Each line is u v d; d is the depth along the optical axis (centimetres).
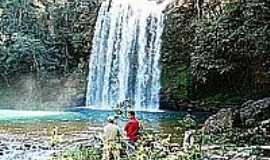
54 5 3553
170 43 3228
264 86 2934
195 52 2989
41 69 3447
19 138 1866
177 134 1895
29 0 3538
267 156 1488
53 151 1586
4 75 3409
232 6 2847
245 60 2902
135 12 3469
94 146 1426
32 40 3459
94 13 3544
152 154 1272
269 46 2761
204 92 3053
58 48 3512
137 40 3425
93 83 3453
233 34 2819
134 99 3366
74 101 3406
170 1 3334
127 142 1354
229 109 2184
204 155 1416
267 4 2759
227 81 2995
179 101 3128
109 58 3503
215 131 1922
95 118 2658
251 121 2053
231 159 1423
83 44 3512
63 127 2223
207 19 2997
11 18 3494
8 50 3406
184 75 3122
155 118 2641
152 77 3300
